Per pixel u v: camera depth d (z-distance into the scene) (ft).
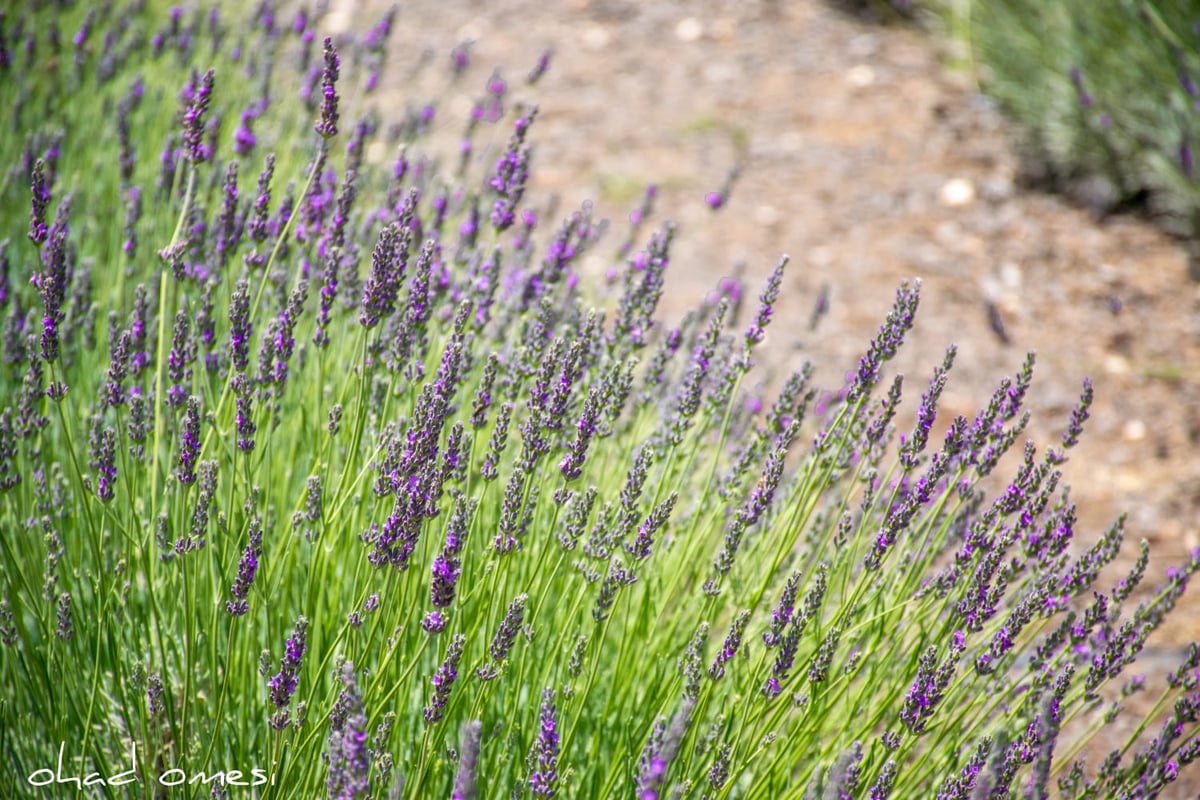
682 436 9.07
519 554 9.28
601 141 24.48
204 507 7.53
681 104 26.08
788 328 19.12
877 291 20.35
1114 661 8.17
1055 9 22.45
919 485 7.97
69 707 8.49
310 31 15.46
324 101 8.61
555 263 10.72
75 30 18.30
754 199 22.85
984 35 24.67
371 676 8.21
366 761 5.89
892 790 8.50
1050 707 6.54
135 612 9.11
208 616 8.86
